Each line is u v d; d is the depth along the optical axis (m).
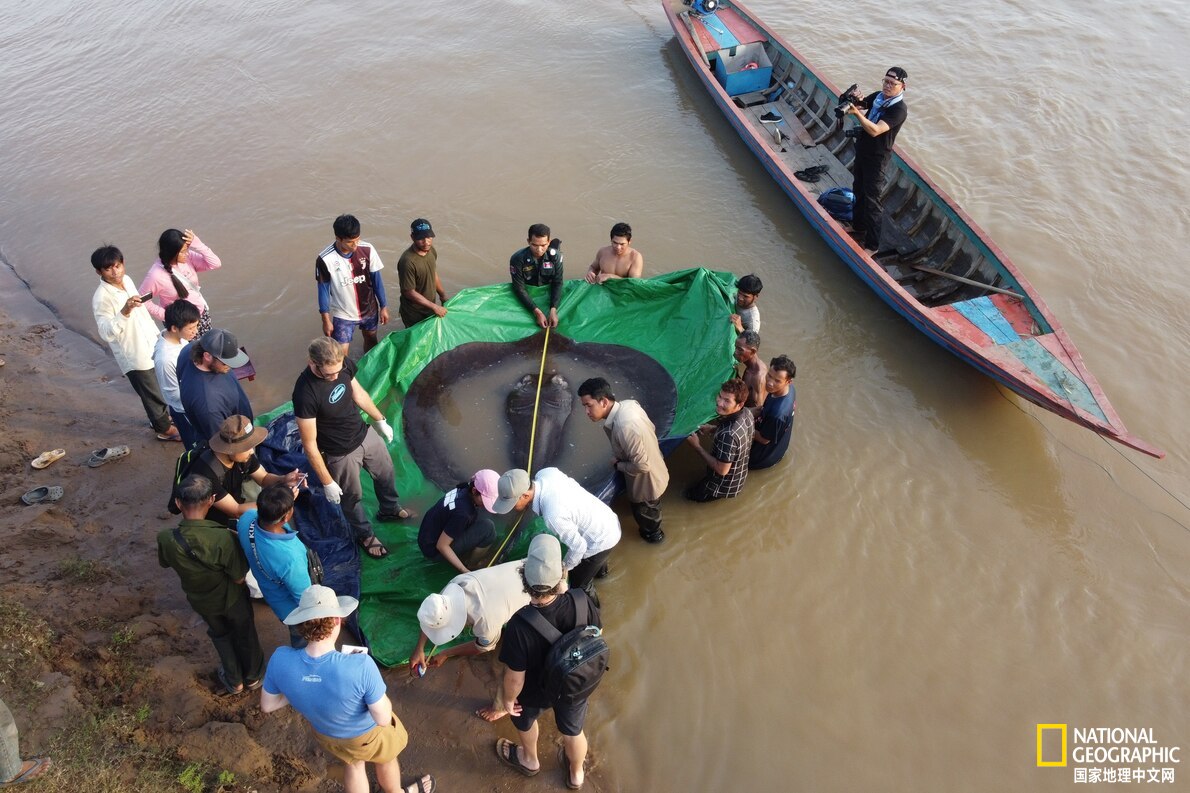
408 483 7.62
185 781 5.39
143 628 6.45
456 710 6.25
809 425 8.94
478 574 5.75
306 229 11.87
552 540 4.92
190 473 5.75
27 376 9.39
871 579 7.43
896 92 9.80
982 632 7.02
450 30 17.06
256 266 11.22
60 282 11.08
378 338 9.96
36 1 18.80
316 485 7.13
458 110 14.52
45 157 13.62
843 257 10.84
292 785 5.63
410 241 11.66
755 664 6.77
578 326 9.20
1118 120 13.87
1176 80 14.85
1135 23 16.62
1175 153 13.06
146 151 13.69
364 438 6.48
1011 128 13.74
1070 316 10.31
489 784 5.84
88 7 18.62
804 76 13.92
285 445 7.52
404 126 14.12
